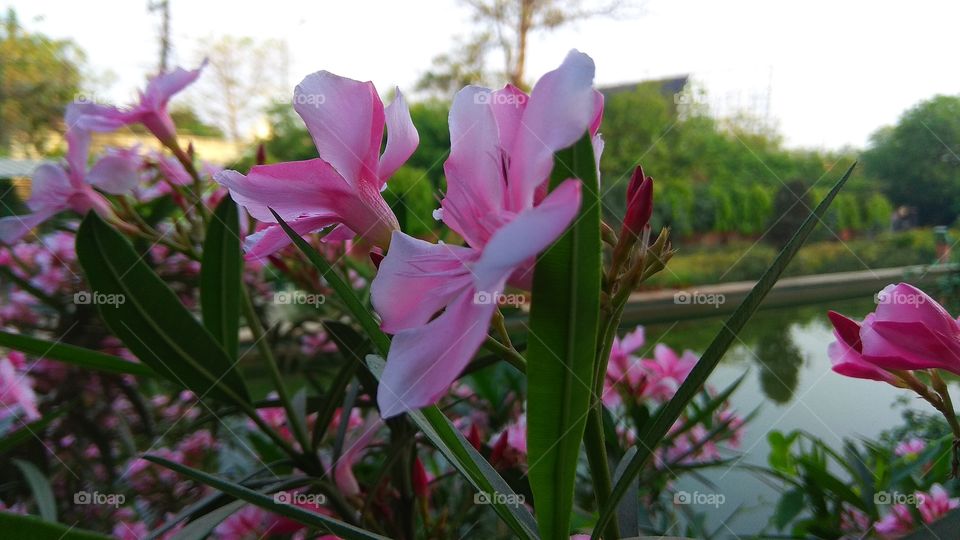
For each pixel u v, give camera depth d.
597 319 0.11
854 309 0.57
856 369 0.17
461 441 0.13
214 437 0.40
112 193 0.30
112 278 0.19
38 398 0.41
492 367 0.39
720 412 0.35
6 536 0.13
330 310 0.43
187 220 0.31
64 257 0.44
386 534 0.25
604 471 0.13
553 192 0.09
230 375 0.22
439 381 0.10
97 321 0.43
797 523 0.25
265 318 0.47
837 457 0.26
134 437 0.44
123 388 0.42
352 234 0.16
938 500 0.21
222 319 0.24
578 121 0.10
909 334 0.15
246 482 0.21
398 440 0.23
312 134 0.14
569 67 0.10
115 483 0.39
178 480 0.40
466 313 0.11
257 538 0.26
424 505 0.25
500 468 0.26
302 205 0.14
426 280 0.12
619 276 0.14
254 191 0.14
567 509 0.12
